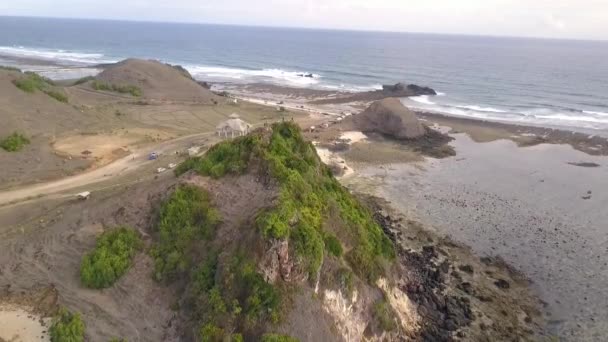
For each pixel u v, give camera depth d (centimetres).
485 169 7419
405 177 7012
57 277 3419
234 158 3866
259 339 2717
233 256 3017
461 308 3947
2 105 6925
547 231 5400
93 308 3148
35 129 6694
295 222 3086
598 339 3675
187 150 6725
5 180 5316
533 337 3675
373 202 6075
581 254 4919
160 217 3572
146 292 3203
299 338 2788
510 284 4388
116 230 3591
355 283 3222
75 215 4091
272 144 3912
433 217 5706
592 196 6381
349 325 3089
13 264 3578
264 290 2836
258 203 3356
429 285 4228
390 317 3381
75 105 8412
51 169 5684
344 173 7081
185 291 3095
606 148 8469
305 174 3781
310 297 2947
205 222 3397
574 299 4188
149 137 7338
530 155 8131
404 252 4800
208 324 2783
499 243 5125
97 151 6412
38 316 3123
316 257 3003
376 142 8581
